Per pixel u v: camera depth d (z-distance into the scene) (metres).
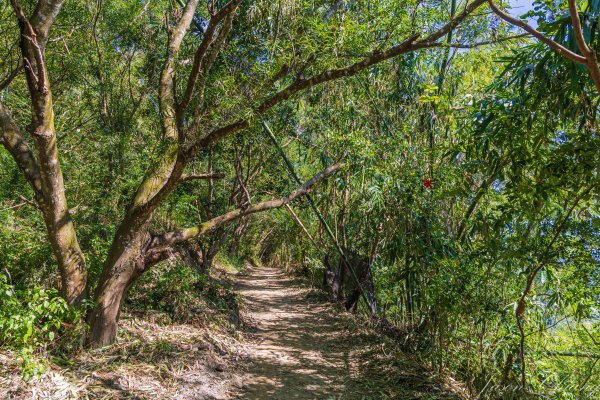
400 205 4.86
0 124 3.35
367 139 5.79
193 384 3.61
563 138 3.33
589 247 3.18
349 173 6.19
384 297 7.52
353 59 3.69
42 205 3.47
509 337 3.80
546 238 3.33
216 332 5.28
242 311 7.25
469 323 4.10
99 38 6.64
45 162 3.35
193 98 3.96
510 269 3.68
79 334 3.57
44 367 2.90
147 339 4.20
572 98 2.79
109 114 6.67
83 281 3.71
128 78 7.00
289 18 3.80
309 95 6.28
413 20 4.88
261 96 3.69
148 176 4.06
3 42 5.50
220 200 10.95
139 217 3.82
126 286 3.91
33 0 4.97
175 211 8.45
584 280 3.29
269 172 9.12
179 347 4.23
